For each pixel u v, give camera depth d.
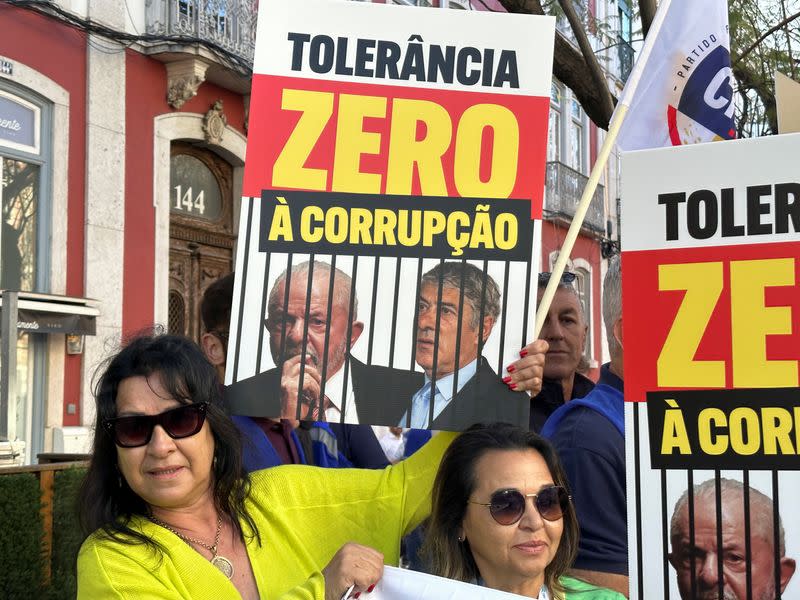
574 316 3.34
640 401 1.88
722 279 1.86
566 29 14.31
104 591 1.68
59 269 9.23
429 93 2.14
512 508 1.81
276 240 2.11
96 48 9.68
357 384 2.07
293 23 2.16
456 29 2.15
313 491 2.05
